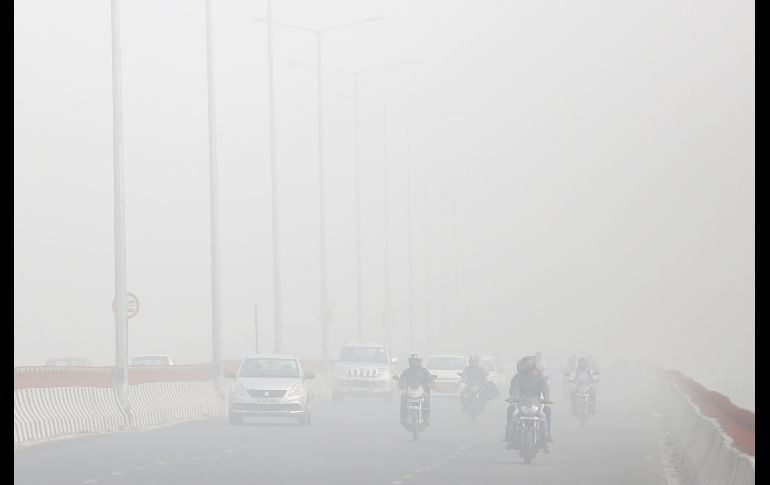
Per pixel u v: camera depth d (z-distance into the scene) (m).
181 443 73.88
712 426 51.06
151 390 93.62
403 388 80.69
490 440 80.81
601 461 65.81
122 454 65.56
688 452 59.12
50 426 74.81
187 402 100.25
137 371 91.75
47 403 75.75
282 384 92.94
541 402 65.06
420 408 80.00
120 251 88.25
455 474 57.91
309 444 75.06
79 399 80.56
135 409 88.62
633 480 55.91
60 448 68.81
